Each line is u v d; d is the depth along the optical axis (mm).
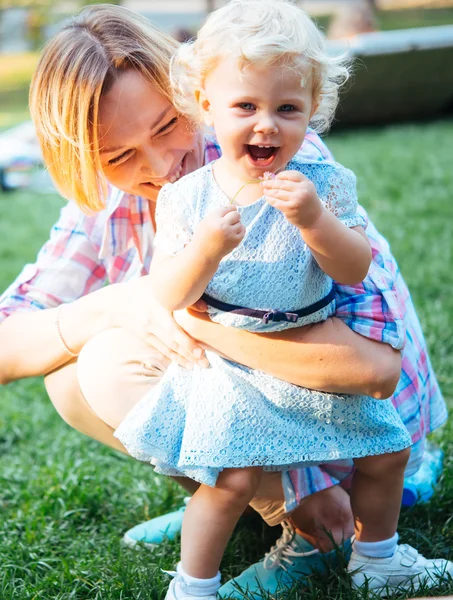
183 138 2240
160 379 2279
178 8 27531
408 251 5684
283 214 1928
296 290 1972
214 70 1929
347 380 2021
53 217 8375
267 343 2037
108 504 3078
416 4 24859
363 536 2264
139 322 2213
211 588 2135
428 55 10500
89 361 2346
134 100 2154
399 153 9117
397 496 2209
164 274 1938
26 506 3121
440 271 5172
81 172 2262
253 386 2084
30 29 24859
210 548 2111
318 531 2445
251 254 1957
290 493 2291
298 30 1876
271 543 2664
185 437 2092
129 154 2229
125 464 3381
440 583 2254
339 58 1979
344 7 12570
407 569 2266
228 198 2010
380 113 11359
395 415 2189
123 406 2311
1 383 2588
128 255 2615
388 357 2059
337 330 2043
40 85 2246
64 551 2795
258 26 1874
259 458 2051
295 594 2275
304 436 2082
